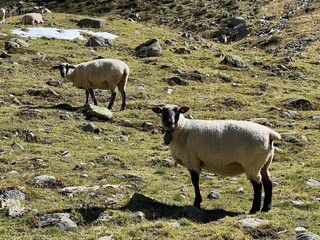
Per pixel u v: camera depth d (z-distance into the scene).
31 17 48.09
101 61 24.84
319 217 10.93
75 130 20.67
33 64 33.25
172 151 12.12
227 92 30.05
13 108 23.36
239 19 64.31
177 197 12.70
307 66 38.47
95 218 11.01
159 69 34.16
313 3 66.88
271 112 25.08
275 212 11.28
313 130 21.78
